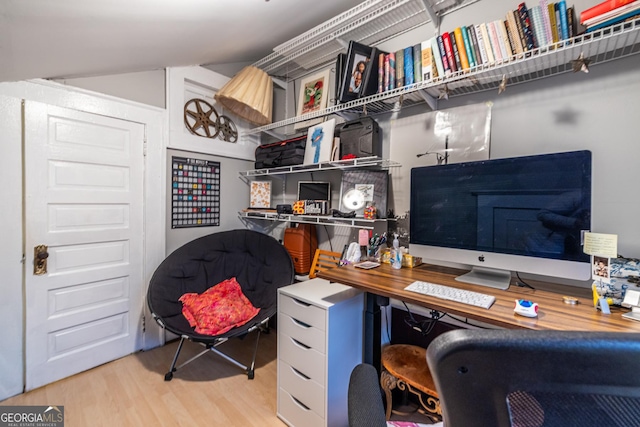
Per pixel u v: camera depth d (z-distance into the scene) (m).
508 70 1.27
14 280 1.66
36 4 0.91
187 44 1.85
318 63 2.43
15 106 1.65
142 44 1.61
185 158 2.47
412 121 1.78
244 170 2.91
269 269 2.32
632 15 0.92
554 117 1.31
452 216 1.34
